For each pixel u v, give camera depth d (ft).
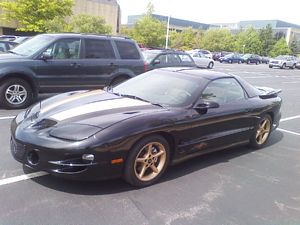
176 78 17.66
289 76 96.89
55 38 27.76
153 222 11.76
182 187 14.56
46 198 12.67
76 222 11.37
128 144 13.17
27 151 13.00
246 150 20.43
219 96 17.65
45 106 15.48
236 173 16.69
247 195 14.44
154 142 14.17
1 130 20.79
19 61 26.07
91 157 12.51
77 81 28.66
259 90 21.66
